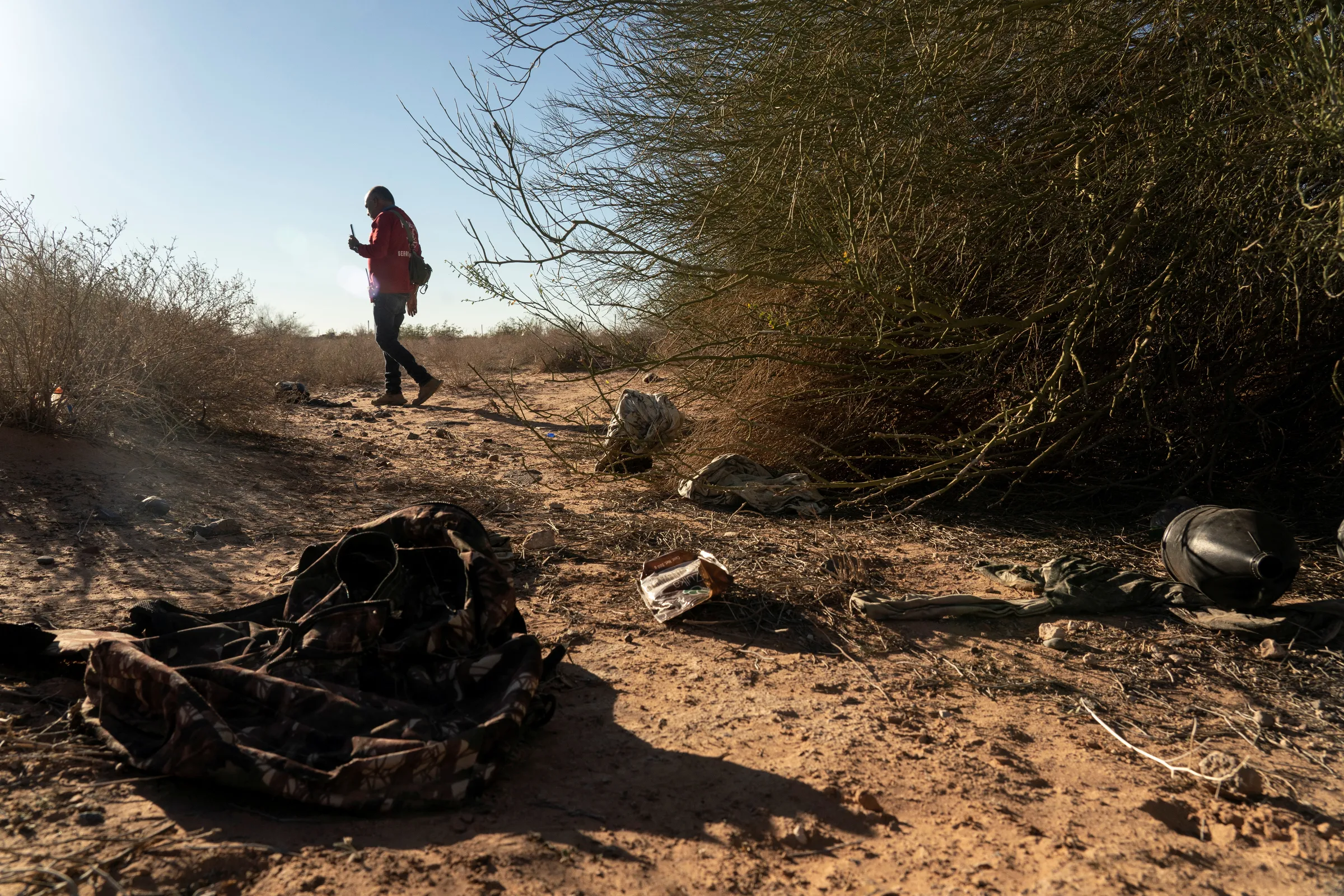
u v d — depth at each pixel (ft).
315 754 6.73
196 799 6.49
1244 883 6.23
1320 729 8.91
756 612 11.65
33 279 18.20
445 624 8.11
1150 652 10.71
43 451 17.38
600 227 15.06
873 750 8.04
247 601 11.16
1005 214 15.87
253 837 6.06
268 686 7.14
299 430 25.55
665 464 19.63
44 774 6.58
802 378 18.54
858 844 6.52
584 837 6.41
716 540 14.99
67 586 11.19
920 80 14.89
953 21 15.20
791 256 16.71
